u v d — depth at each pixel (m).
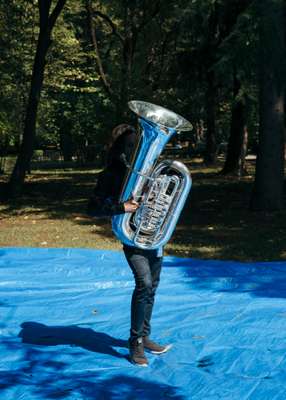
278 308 6.54
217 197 17.81
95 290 7.39
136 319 5.05
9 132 26.09
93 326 6.05
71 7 28.05
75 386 4.62
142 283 5.00
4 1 21.80
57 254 9.35
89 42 33.34
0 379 4.75
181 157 39.34
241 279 7.77
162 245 4.94
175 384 4.69
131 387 4.63
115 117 29.20
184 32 21.30
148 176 4.84
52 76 30.33
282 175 14.45
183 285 7.54
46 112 32.47
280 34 13.52
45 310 6.56
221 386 4.62
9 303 6.84
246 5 18.14
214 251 10.17
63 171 30.88
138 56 29.88
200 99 29.22
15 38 23.56
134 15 27.84
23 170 19.00
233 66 16.89
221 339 5.63
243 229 12.37
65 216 14.56
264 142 14.34
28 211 15.67
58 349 5.41
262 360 5.11
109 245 10.69
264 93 14.13
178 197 4.90
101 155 34.78
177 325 6.01
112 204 4.84
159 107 4.71
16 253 9.46
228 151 25.11
